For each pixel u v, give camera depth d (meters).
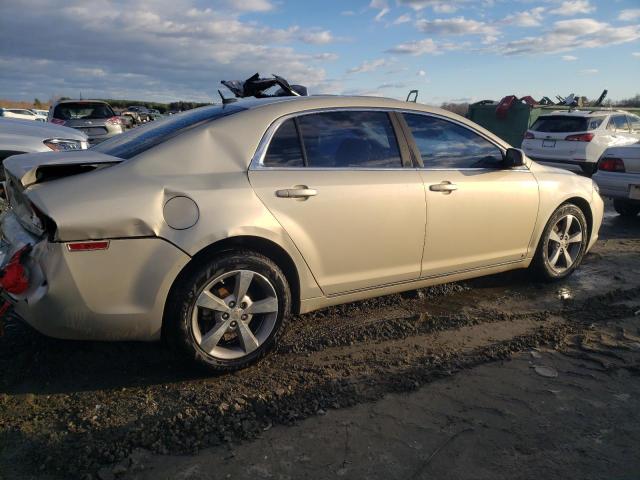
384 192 3.63
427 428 2.71
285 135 3.40
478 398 3.00
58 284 2.69
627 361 3.45
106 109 14.11
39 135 7.11
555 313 4.25
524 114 16.34
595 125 11.83
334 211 3.42
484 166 4.32
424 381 3.17
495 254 4.41
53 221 2.65
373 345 3.66
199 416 2.75
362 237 3.58
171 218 2.90
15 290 2.73
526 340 3.72
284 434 2.64
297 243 3.31
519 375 3.26
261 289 3.24
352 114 3.71
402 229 3.75
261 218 3.14
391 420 2.78
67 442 2.54
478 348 3.61
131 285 2.84
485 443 2.59
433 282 4.13
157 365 3.30
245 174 3.19
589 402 2.97
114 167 2.95
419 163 3.93
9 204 3.49
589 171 11.70
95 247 2.74
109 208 2.76
